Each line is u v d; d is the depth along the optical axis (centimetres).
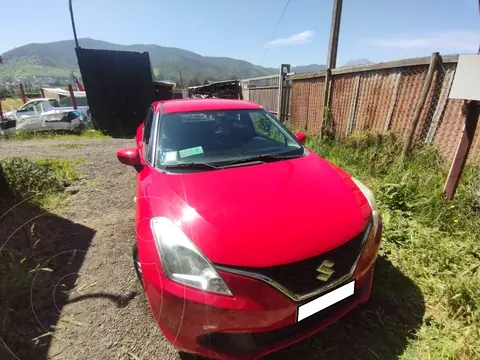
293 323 155
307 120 745
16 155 704
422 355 171
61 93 1836
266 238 156
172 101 329
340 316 173
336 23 621
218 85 1705
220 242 154
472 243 256
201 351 155
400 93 466
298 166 231
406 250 259
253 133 279
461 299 200
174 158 237
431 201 314
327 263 158
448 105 396
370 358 174
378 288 224
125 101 1130
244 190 192
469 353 168
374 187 395
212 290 146
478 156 366
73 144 887
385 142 472
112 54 1055
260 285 145
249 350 153
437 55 389
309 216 172
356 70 543
